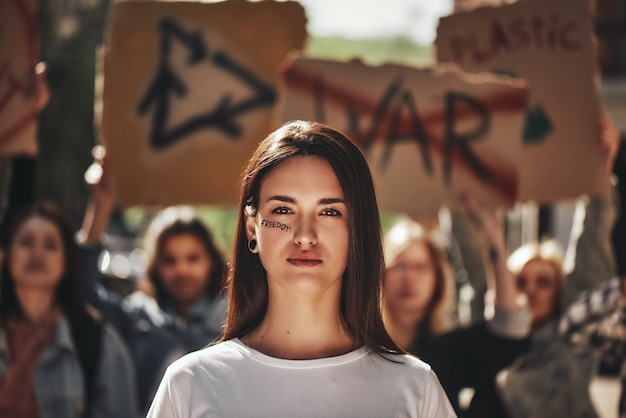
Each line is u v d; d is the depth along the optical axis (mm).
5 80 4652
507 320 4574
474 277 6191
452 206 4840
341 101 4883
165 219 5727
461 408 5039
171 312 5539
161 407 2615
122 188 5188
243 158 5156
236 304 2766
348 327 2701
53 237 4621
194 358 2656
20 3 4676
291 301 2670
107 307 5230
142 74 5246
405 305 5043
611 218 5348
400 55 20578
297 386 2596
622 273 4500
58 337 4582
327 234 2629
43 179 12023
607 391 9008
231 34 5250
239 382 2600
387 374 2639
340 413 2578
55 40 11562
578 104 5129
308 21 5270
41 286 4598
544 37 5160
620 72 14250
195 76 5227
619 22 14289
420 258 5051
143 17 5277
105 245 5277
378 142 4871
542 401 5066
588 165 5117
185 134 5188
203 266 5582
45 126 12000
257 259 2754
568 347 5152
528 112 5145
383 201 4855
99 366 4629
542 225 11453
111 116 5227
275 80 5219
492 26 5211
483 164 4852
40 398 4520
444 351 4629
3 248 4648
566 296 5324
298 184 2625
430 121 4875
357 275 2666
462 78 4906
